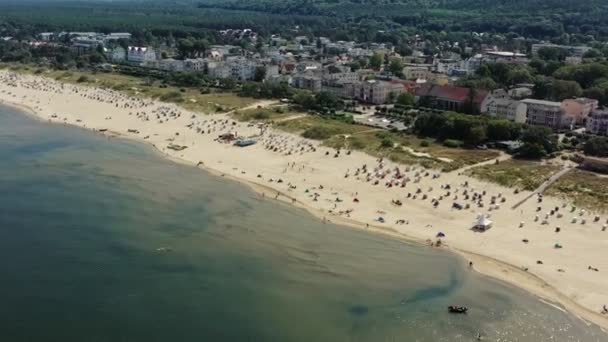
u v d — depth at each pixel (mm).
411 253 137000
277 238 143625
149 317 108562
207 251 135375
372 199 169375
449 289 120750
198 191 175750
